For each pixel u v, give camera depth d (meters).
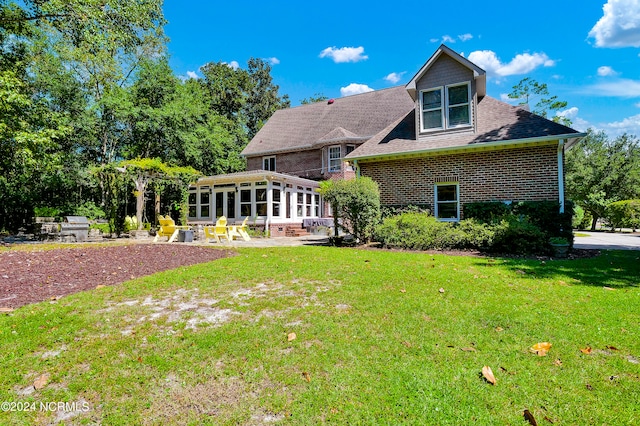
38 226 15.81
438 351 2.81
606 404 2.12
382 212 11.58
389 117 21.39
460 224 9.73
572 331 3.22
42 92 19.41
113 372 2.54
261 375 2.48
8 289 4.92
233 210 18.72
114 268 6.51
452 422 1.96
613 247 10.63
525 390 2.26
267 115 43.62
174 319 3.60
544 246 8.46
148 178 16.58
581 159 25.67
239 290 4.72
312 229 19.06
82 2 12.88
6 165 13.55
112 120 22.17
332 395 2.22
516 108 11.32
